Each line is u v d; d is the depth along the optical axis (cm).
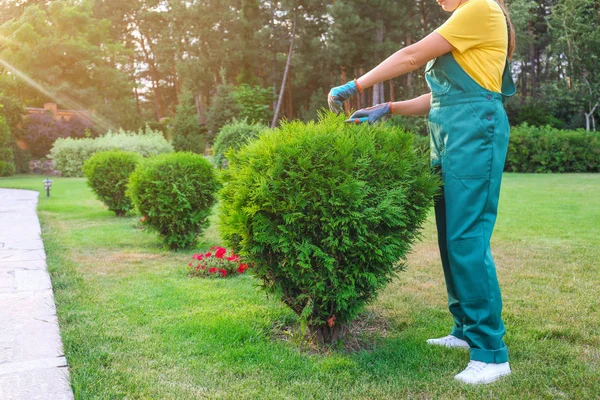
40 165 2598
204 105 3969
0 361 251
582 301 362
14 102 2644
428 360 262
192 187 566
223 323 313
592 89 2541
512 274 444
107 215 880
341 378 241
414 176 256
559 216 790
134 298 377
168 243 577
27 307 339
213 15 3828
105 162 839
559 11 2606
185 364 257
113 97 3800
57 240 623
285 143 250
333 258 245
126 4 4581
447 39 229
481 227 237
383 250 248
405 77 3575
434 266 486
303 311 258
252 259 265
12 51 3447
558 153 1917
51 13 3662
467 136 232
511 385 231
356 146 250
